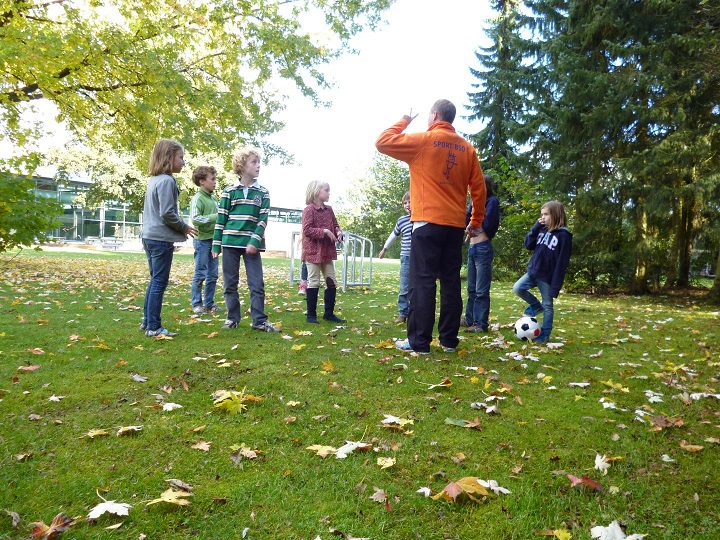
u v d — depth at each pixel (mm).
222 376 3346
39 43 8266
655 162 10242
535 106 13906
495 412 2857
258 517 1778
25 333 4414
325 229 5680
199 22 10547
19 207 6824
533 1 15844
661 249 11680
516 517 1830
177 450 2264
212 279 6281
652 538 1730
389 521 1776
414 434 2518
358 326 5613
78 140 12656
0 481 1937
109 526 1690
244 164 4941
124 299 7012
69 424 2494
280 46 11336
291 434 2477
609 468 2229
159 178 4465
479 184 4348
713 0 9570
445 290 4332
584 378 3717
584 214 12562
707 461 2330
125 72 10086
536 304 5430
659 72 10453
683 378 3812
